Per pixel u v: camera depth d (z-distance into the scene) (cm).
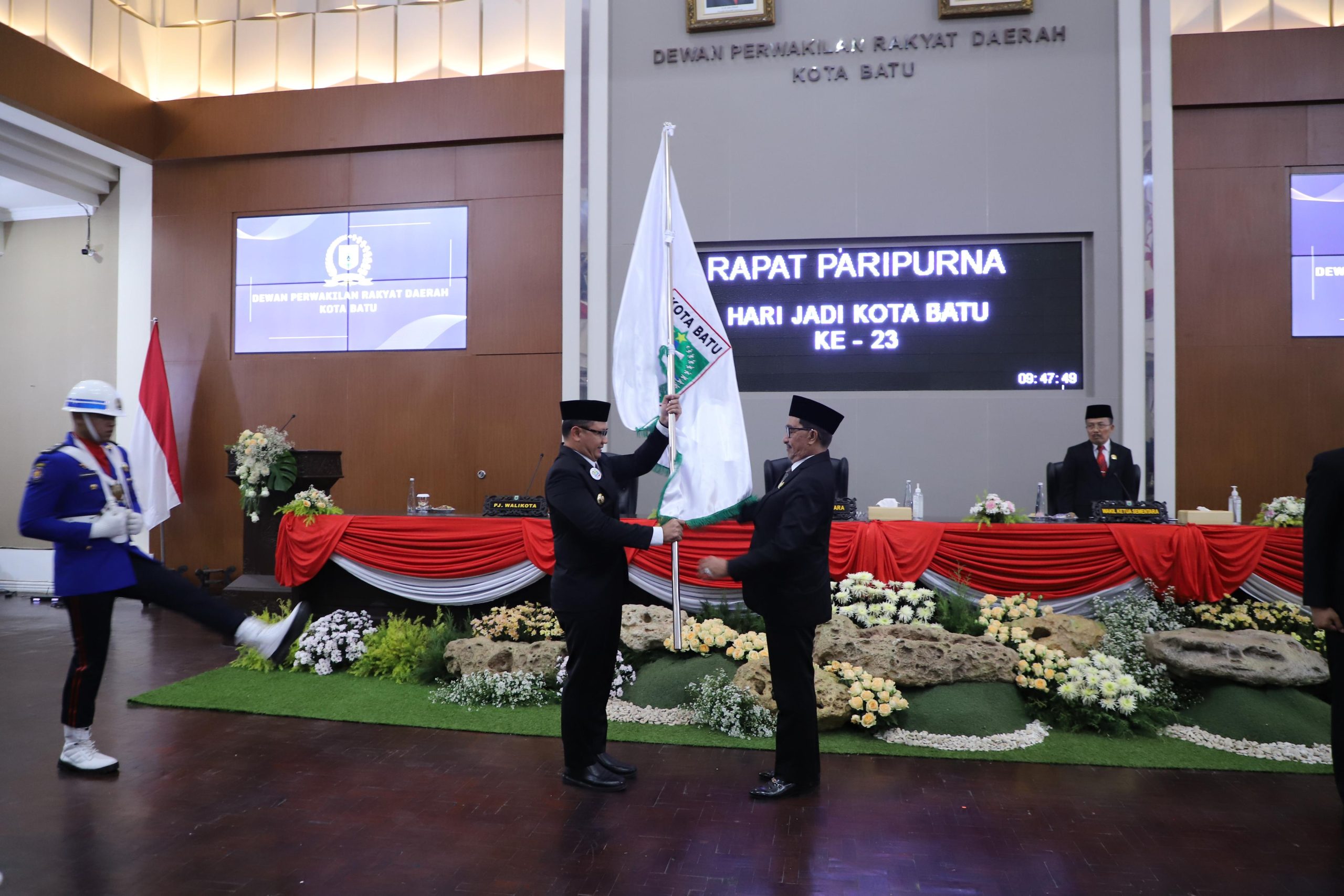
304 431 848
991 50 751
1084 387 737
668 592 526
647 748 396
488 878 267
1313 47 712
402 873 271
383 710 455
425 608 571
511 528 537
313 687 500
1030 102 745
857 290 764
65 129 782
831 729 414
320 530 571
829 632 453
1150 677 441
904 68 758
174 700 470
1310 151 717
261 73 875
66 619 741
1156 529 490
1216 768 370
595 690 346
